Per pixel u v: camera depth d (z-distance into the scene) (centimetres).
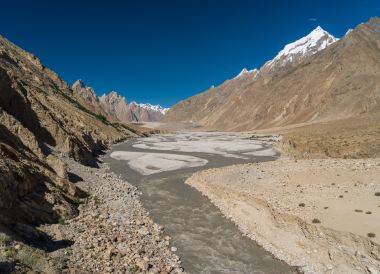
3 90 4600
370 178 3522
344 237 2297
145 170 5544
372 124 8644
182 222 3069
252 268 2259
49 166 3591
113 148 8512
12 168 2477
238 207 3212
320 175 3872
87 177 4194
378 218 2527
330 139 6944
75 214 2836
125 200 3600
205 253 2469
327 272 2117
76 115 8838
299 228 2531
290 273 2183
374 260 2077
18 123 3819
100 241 2373
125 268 2042
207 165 6031
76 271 1753
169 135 16450
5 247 1631
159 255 2377
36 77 10388
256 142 10819
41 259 1692
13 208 2267
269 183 3794
